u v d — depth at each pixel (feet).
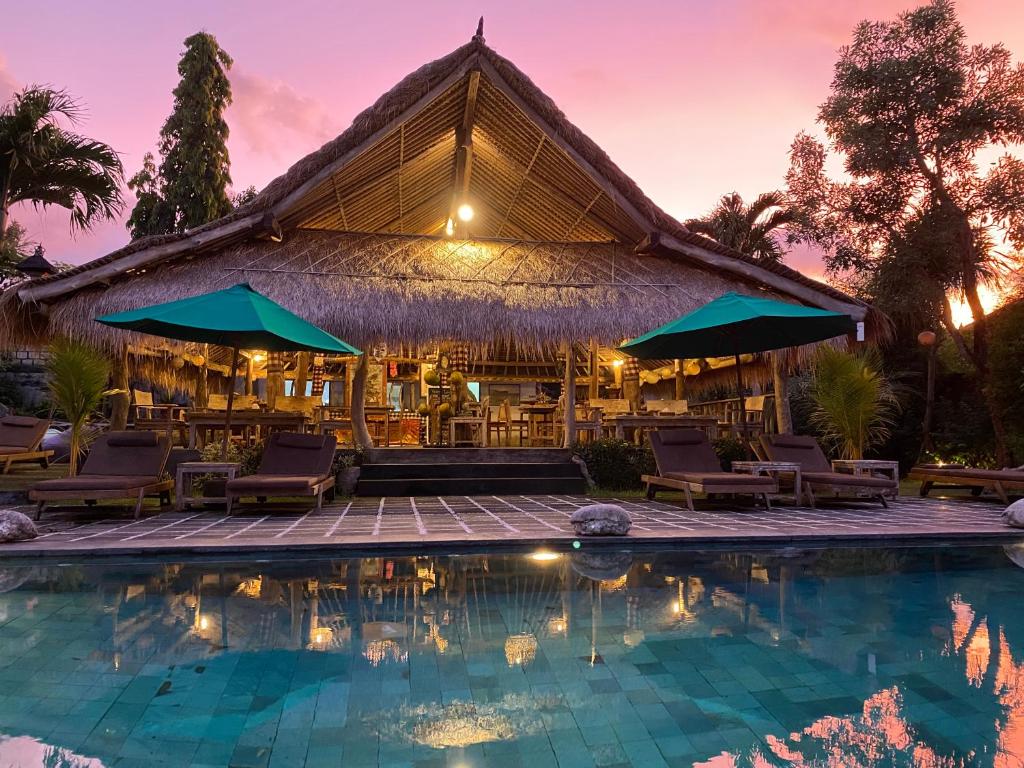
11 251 57.93
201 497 30.96
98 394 32.58
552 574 16.42
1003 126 46.11
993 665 10.27
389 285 36.99
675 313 37.81
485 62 36.63
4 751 7.32
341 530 21.48
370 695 9.00
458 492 35.12
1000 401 42.65
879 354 50.55
